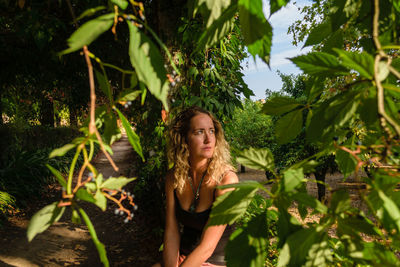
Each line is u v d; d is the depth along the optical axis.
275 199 0.43
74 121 13.63
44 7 2.36
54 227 4.43
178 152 1.47
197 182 1.46
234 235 0.50
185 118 1.47
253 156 0.49
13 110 9.30
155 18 2.71
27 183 6.18
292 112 0.58
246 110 11.50
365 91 0.44
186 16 2.62
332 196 0.40
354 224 0.42
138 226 4.43
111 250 3.81
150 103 3.28
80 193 0.38
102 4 2.48
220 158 1.44
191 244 1.51
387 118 0.36
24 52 4.42
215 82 3.34
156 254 3.59
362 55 0.37
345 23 0.58
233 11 0.51
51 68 5.15
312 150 6.02
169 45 2.66
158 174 3.73
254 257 0.47
